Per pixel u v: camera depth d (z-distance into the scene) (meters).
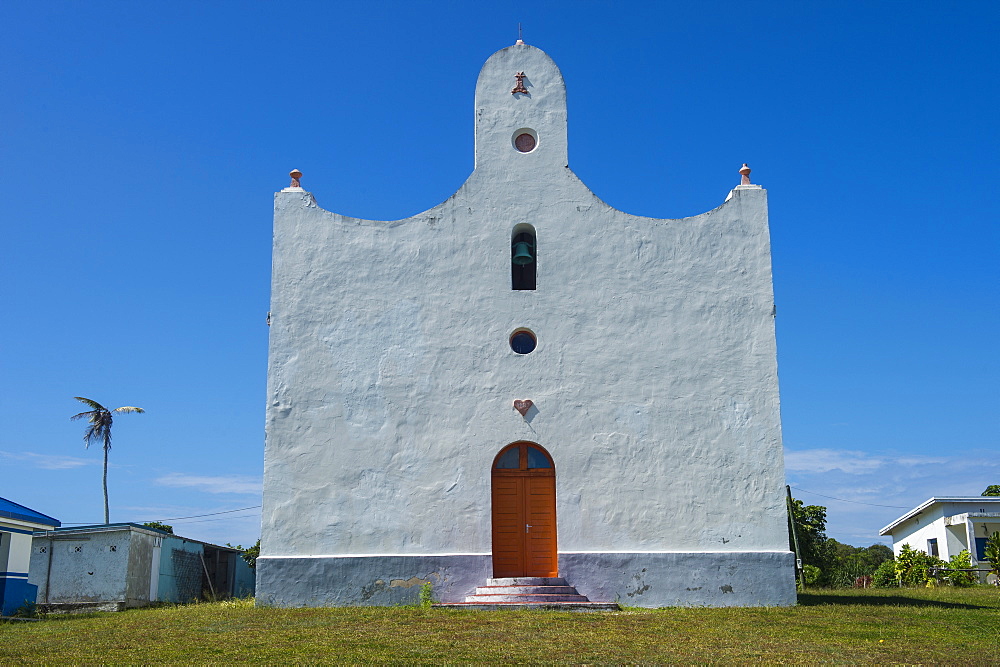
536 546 19.30
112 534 28.11
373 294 20.16
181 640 14.64
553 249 20.52
